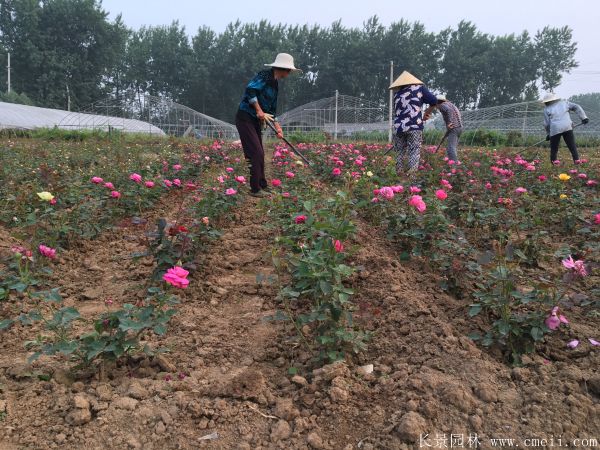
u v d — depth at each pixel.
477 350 2.42
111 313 2.26
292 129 38.50
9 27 52.97
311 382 2.27
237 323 2.96
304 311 3.05
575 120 29.48
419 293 3.15
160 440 1.92
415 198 3.33
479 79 66.00
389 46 63.03
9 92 46.03
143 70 65.56
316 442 1.88
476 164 7.65
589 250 3.31
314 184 5.75
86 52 56.47
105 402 2.11
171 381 2.27
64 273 3.81
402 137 7.20
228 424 2.00
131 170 6.91
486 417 2.00
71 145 13.41
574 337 2.63
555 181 6.27
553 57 64.62
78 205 4.72
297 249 3.44
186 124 38.00
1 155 8.69
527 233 4.46
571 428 1.92
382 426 1.96
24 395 2.15
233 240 4.47
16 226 4.66
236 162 7.05
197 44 65.38
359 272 3.47
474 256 3.64
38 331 2.85
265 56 61.84
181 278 2.25
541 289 2.48
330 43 64.62
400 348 2.53
